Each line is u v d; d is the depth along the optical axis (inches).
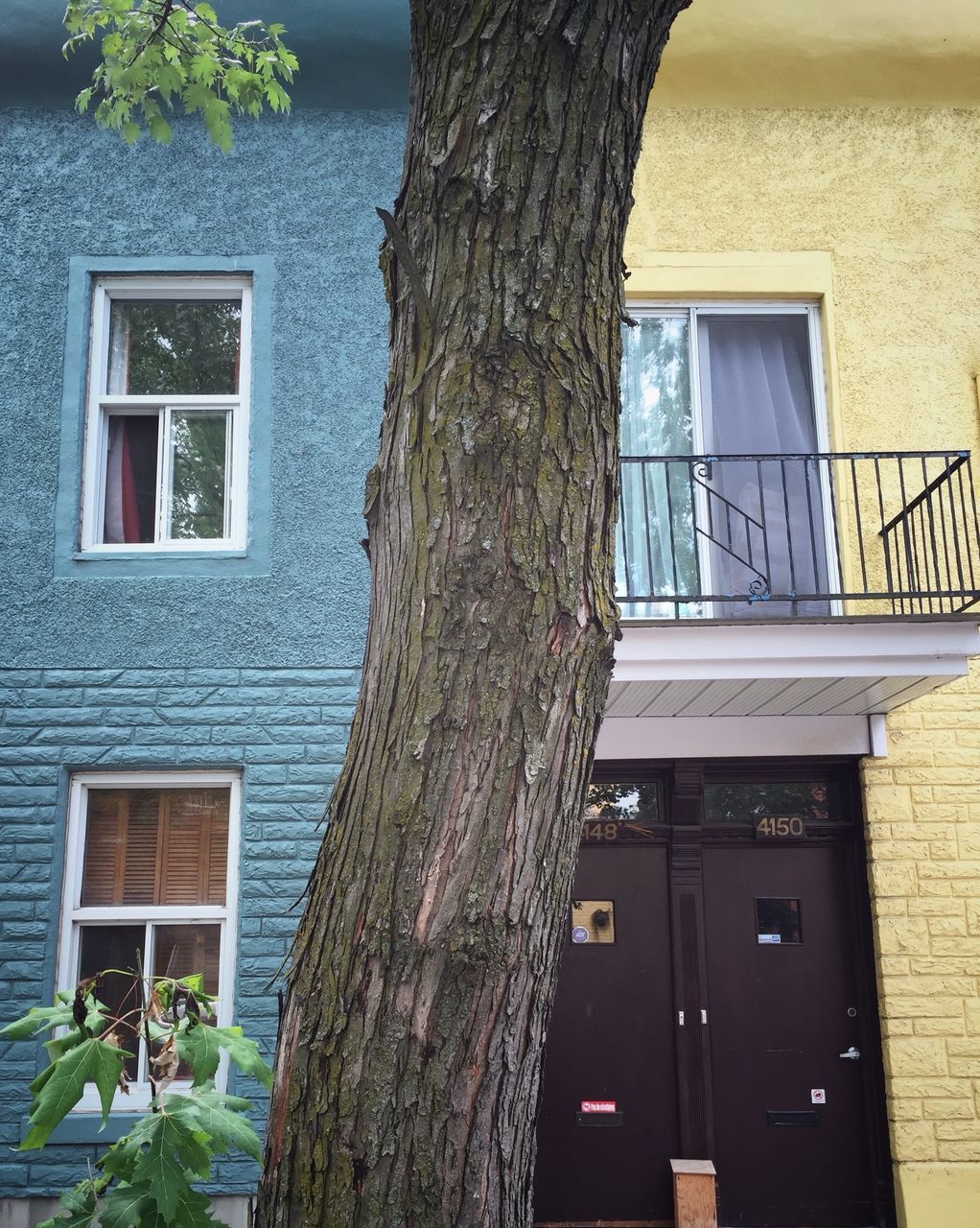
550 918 70.9
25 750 207.2
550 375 75.9
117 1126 191.3
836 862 234.2
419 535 74.3
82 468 220.4
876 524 234.2
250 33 227.9
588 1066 226.4
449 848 68.0
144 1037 99.9
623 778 238.1
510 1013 67.9
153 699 209.9
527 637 71.4
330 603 213.9
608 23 80.8
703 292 243.0
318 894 72.7
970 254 243.0
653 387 246.7
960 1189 206.7
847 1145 221.9
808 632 197.2
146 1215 92.5
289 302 224.8
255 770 207.6
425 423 76.4
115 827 211.8
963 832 223.6
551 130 78.7
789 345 248.4
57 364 220.8
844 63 247.8
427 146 81.1
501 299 76.3
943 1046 213.5
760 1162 221.3
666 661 198.1
